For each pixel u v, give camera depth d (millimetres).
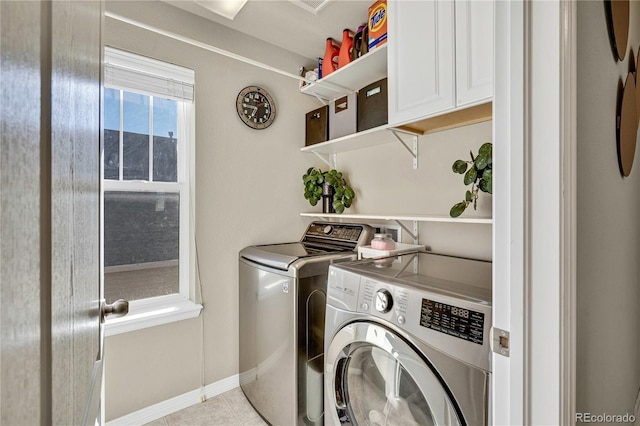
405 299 1052
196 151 1945
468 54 1250
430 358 955
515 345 699
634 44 1212
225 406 1908
